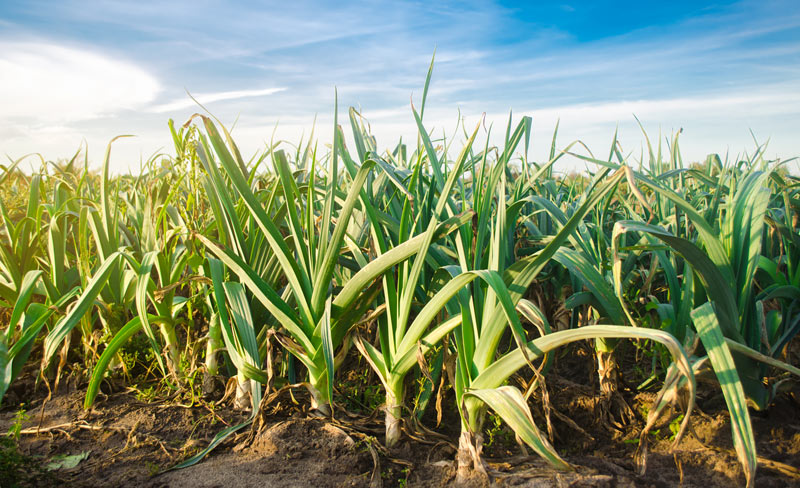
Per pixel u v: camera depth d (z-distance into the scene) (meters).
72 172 3.75
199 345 2.34
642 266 2.66
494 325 1.63
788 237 2.13
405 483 1.74
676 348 1.30
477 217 1.77
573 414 2.17
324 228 1.89
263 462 1.84
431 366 2.11
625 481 1.66
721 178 2.63
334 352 2.19
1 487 1.63
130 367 2.51
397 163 3.01
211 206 2.24
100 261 2.65
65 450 1.97
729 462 1.75
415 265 1.71
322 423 2.02
